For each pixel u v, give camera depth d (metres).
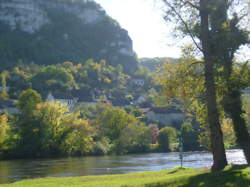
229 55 26.91
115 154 104.56
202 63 26.58
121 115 115.06
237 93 28.88
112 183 24.16
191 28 25.78
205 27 25.62
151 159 76.94
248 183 18.81
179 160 71.81
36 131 87.44
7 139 83.88
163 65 28.42
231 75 26.25
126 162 69.00
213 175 21.58
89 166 59.94
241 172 21.38
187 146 115.38
